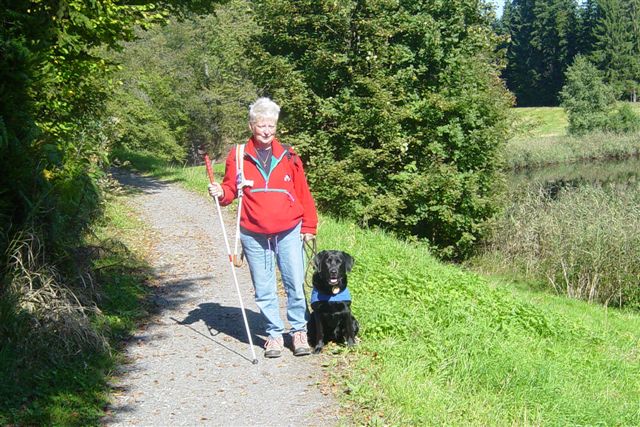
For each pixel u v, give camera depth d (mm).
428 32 20641
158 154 35094
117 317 7367
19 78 6887
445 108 20359
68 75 10086
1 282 6332
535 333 9062
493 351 6730
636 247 17188
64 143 8461
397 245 12742
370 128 19953
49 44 8367
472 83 21703
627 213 18484
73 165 8383
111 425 5098
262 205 6129
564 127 63656
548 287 18266
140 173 25062
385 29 19859
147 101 33656
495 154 22266
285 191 6184
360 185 19625
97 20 9953
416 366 6031
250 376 5996
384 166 21016
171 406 5426
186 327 7379
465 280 10148
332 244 11508
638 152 51156
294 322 6480
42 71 7258
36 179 6977
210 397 5582
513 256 20406
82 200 7992
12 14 7828
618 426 6250
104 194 14219
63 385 5578
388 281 8812
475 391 5891
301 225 6402
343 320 6461
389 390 5492
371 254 10836
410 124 21469
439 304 8086
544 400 6051
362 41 20141
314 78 20141
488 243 21750
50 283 6527
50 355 5910
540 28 97250
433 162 21203
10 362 5621
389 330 6863
